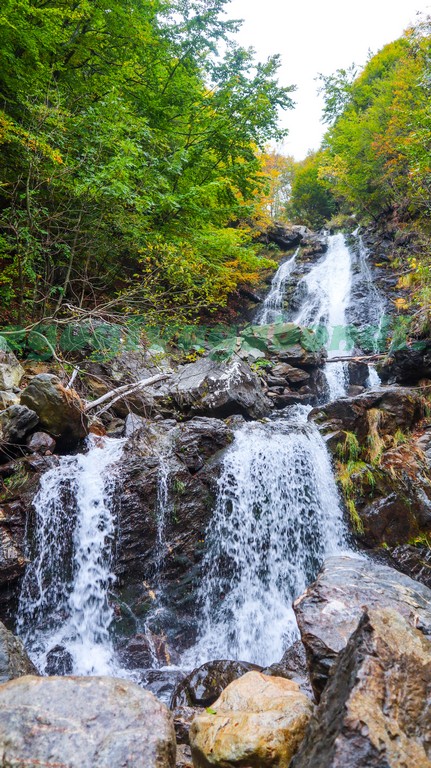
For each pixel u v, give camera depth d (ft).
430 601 8.71
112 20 28.76
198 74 37.52
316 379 33.53
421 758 4.71
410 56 56.08
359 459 21.74
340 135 67.10
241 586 18.22
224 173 35.83
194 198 31.71
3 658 8.97
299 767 5.23
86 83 30.48
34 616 14.62
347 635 7.64
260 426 21.74
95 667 14.19
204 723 6.94
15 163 25.40
